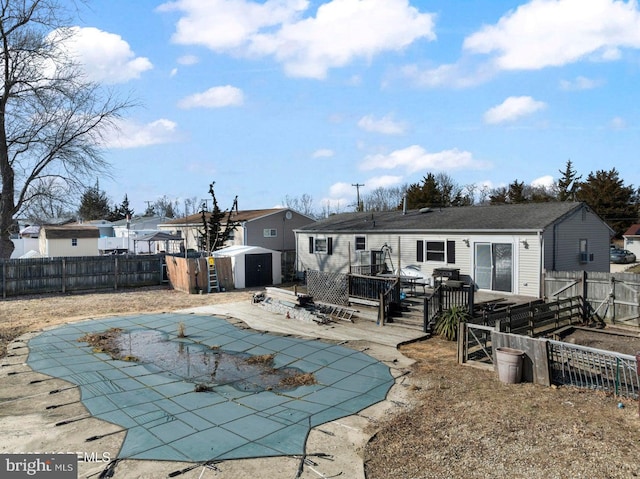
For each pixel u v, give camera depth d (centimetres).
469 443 607
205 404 773
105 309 1728
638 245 4372
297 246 2673
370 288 1502
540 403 738
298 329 1348
